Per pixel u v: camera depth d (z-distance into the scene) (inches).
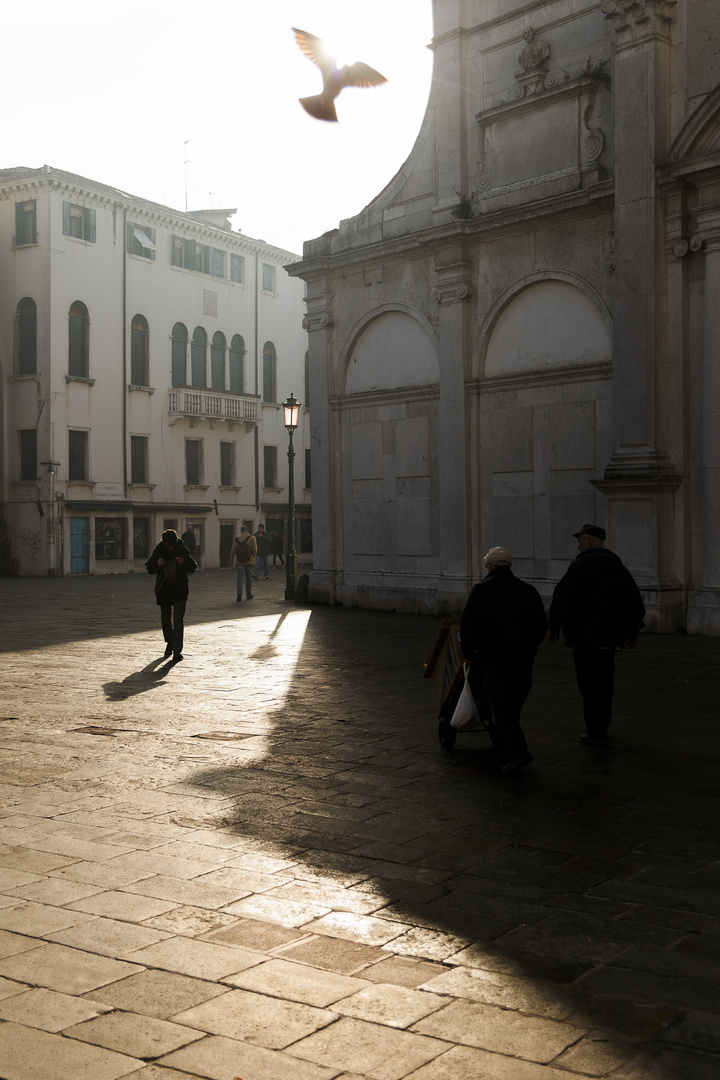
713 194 573.6
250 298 1881.2
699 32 582.2
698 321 586.6
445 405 729.0
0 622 748.0
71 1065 128.7
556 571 669.9
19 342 1550.2
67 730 353.7
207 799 262.1
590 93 645.9
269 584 1241.4
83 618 780.6
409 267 758.5
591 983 152.5
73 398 1549.0
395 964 159.6
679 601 589.6
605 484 601.6
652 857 211.8
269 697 418.0
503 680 286.4
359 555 815.1
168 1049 132.6
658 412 592.4
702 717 357.7
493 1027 138.5
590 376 645.9
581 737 320.8
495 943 167.9
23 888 195.6
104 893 192.5
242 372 1867.6
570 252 652.1
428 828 234.1
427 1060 129.6
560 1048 132.5
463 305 713.6
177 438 1726.1
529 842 222.7
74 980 154.0
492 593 288.7
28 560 1540.4
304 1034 136.6
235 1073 126.6
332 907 184.9
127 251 1637.6
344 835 229.5
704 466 581.0
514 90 689.0
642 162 593.3
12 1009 144.6
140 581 1348.4
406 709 386.0
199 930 173.9
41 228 1518.2
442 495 733.9
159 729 354.6
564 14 660.7
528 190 675.4
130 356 1644.9
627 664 478.9
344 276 809.5
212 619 771.4
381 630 657.6
